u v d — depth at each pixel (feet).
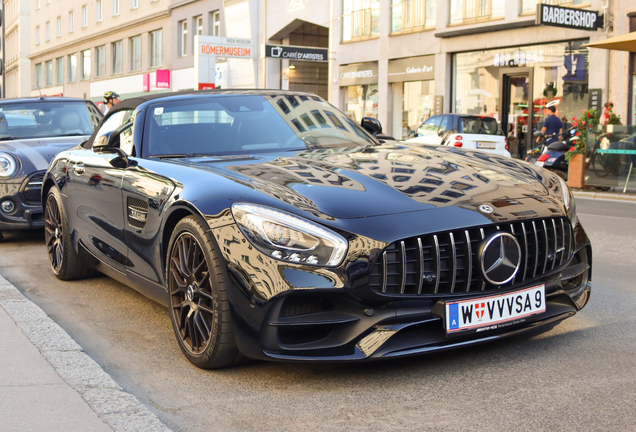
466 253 9.23
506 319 9.53
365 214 9.19
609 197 38.27
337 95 82.02
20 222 21.45
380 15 74.28
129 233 12.33
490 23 61.46
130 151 12.99
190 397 9.07
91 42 145.59
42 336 11.39
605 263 18.01
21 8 190.08
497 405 8.46
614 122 41.57
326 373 9.81
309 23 91.15
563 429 7.72
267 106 14.16
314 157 11.82
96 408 8.42
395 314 9.02
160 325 12.63
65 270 16.26
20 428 7.86
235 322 9.16
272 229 8.96
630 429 7.68
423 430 7.83
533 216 9.73
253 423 8.20
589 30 50.52
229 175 10.44
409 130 72.54
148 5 121.19
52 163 16.99
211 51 89.51
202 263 9.82
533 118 58.44
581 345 10.73
